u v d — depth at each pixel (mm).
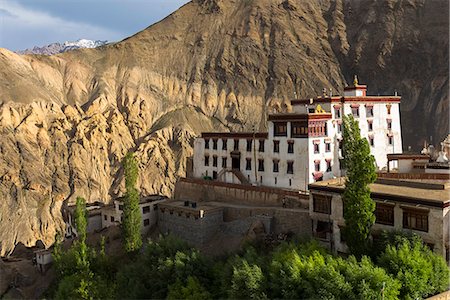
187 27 177000
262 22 170875
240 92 152125
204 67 161375
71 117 130375
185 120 140500
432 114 134875
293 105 71875
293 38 166625
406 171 63906
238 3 182750
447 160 62625
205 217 60000
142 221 65000
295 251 40031
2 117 117312
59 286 53000
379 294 33062
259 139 68125
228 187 67688
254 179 68812
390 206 42750
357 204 40000
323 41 168875
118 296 48156
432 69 147750
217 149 74938
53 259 64375
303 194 57719
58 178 114125
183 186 74750
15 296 62438
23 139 115938
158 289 45188
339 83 155625
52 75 145125
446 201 39344
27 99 125438
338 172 64938
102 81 149375
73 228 77750
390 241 40125
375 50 160000
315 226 50125
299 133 62750
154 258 48844
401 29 160250
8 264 68062
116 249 62969
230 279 40844
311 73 155875
